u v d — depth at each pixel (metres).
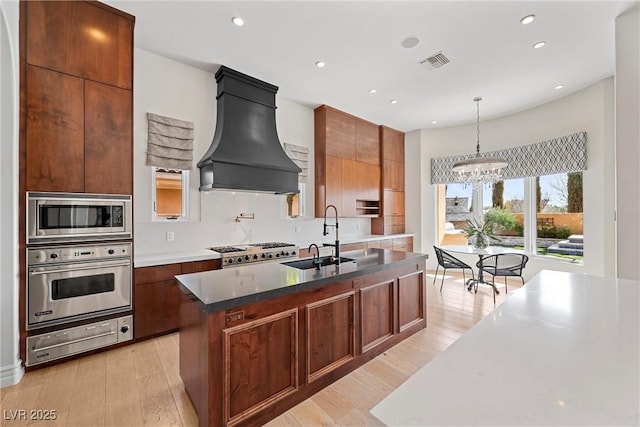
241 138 3.73
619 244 2.57
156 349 2.74
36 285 2.34
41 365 2.39
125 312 2.78
